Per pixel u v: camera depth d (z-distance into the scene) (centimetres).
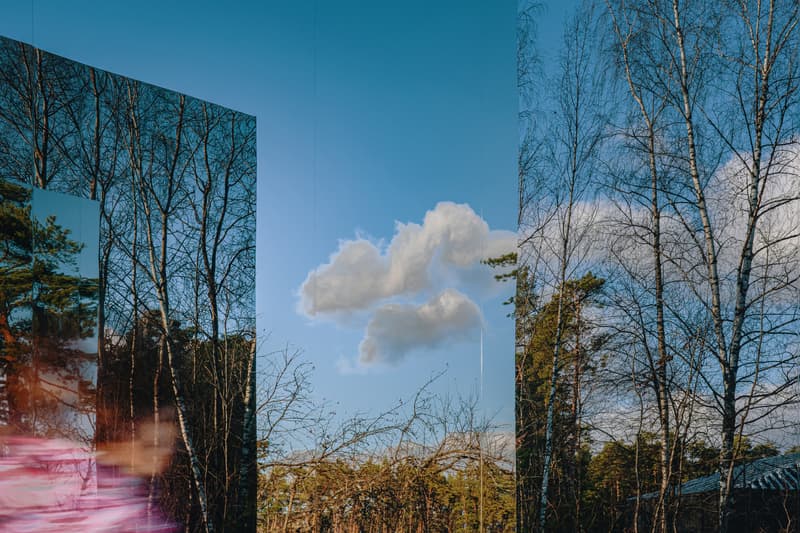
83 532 391
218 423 485
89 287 414
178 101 476
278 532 512
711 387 511
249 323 514
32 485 372
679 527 511
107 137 432
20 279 380
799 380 474
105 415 414
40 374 384
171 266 464
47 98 400
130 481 423
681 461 517
